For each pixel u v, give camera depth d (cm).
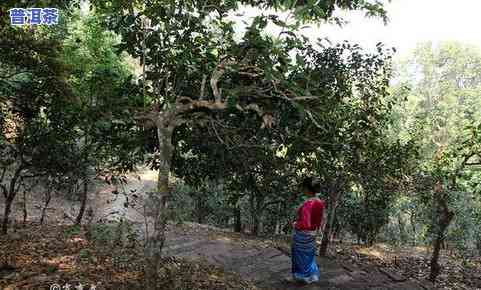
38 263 634
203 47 597
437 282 1006
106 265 653
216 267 795
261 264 873
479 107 5241
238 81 601
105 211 1773
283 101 575
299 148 664
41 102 918
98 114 643
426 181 985
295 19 485
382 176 958
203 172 731
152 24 581
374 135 920
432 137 2441
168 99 609
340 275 818
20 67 888
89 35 1577
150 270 525
